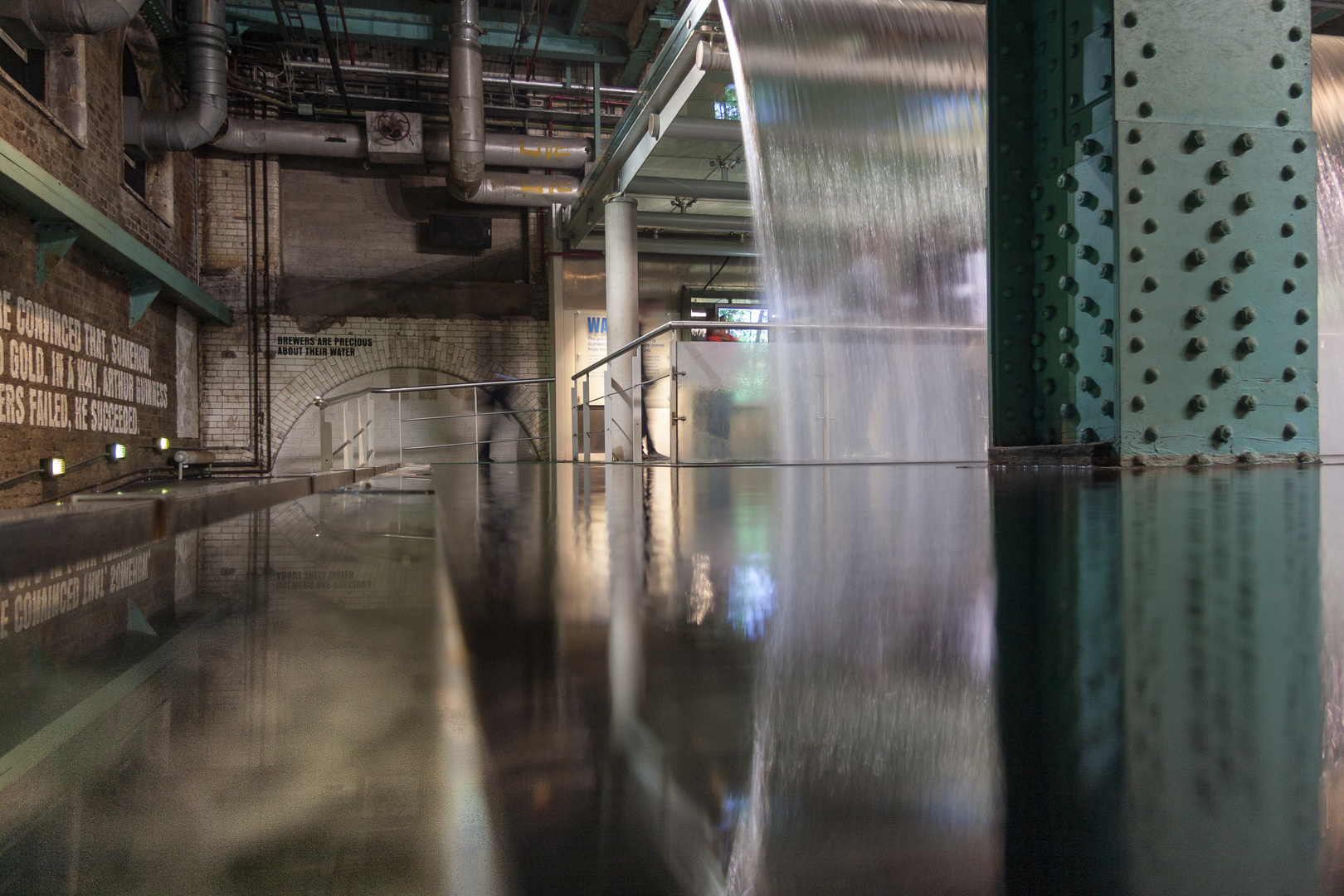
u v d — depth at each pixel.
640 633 0.31
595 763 0.17
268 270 11.51
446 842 0.13
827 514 0.89
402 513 1.20
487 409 12.10
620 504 1.21
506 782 0.16
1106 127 2.10
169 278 9.31
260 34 11.13
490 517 1.02
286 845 0.13
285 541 0.76
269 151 11.12
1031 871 0.12
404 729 0.19
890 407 4.79
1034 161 2.45
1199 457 2.07
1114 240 2.06
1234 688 0.21
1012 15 2.45
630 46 11.07
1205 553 0.49
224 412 11.33
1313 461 2.12
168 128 9.33
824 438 4.80
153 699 0.23
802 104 4.98
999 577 0.42
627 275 8.59
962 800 0.14
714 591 0.41
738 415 4.82
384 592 0.42
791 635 0.30
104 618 0.36
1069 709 0.20
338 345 11.69
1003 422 2.46
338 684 0.24
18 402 6.75
